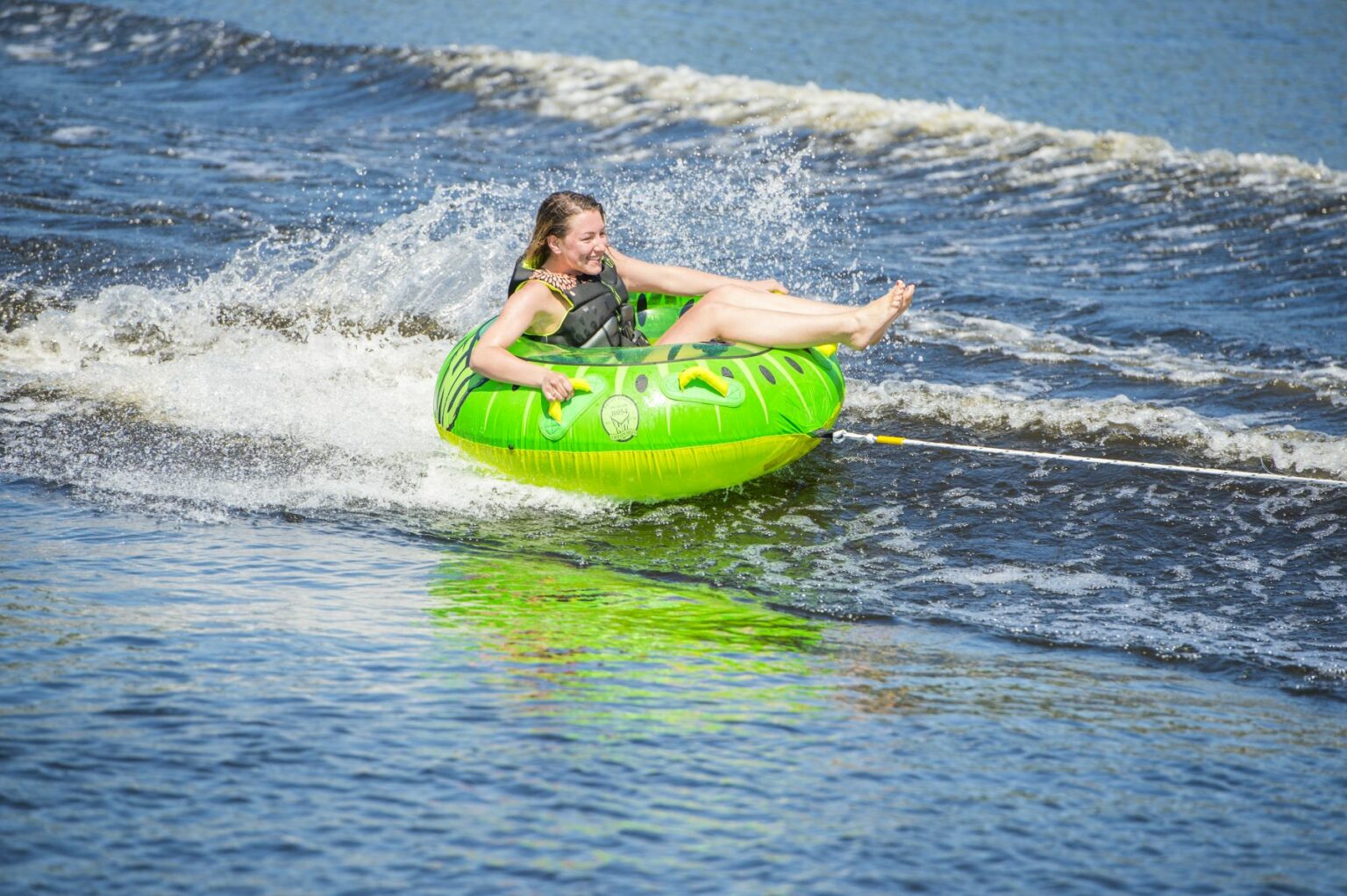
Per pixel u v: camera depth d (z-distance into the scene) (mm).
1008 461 28500
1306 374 32969
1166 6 87188
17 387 31625
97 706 17516
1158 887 14172
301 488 26594
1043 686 19188
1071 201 50094
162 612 20688
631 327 26938
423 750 16609
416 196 50531
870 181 53094
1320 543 24422
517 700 18094
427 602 21594
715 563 23781
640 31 81625
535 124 62875
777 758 16719
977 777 16422
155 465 27516
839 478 27859
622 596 22219
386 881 13898
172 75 73938
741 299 26594
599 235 25734
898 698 18656
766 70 72375
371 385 32312
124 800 15305
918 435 30016
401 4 90188
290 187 51531
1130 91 67062
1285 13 84750
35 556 22875
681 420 24703
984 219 48375
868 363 34469
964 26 81812
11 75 72438
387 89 69750
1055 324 37500
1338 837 15211
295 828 14812
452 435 26484
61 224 45281
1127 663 20141
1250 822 15508
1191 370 33562
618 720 17625
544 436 25125
